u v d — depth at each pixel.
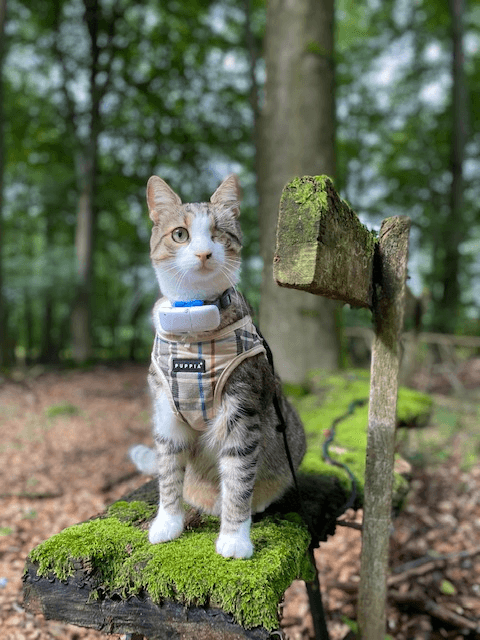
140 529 0.50
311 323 1.62
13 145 4.22
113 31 3.96
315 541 0.58
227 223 0.49
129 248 5.02
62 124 4.31
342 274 0.44
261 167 1.71
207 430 0.49
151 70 4.20
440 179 4.39
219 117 4.29
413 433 1.69
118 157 4.47
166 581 0.42
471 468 1.50
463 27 3.73
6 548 1.00
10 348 4.14
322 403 1.26
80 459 1.59
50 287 3.81
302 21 1.63
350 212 0.46
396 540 1.15
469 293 4.26
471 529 1.19
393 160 4.61
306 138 1.63
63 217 4.80
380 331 0.55
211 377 0.45
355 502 0.70
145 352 5.41
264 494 0.57
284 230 0.40
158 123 4.26
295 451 0.64
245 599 0.40
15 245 5.12
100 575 0.45
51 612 0.45
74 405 2.34
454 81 3.75
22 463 1.54
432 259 4.34
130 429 1.94
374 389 0.56
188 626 0.42
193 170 4.33
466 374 2.65
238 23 3.92
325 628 0.74
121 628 0.44
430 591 0.96
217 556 0.45
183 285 0.47
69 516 1.17
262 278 1.69
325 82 1.65
